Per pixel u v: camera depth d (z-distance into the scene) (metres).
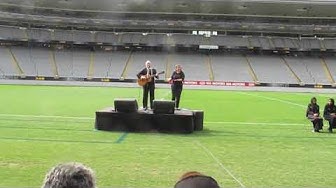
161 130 17.25
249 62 67.62
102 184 8.95
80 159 11.55
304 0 58.47
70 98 35.34
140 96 39.03
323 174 10.50
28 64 62.22
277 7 62.00
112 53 68.56
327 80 62.72
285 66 66.69
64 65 63.47
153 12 66.88
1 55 63.19
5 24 67.94
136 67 64.44
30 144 13.70
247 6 61.88
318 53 70.69
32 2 61.97
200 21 70.19
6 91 41.53
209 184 2.15
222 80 61.69
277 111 29.02
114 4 62.38
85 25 70.31
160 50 70.25
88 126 18.70
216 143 15.06
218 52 70.31
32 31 68.56
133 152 12.83
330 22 69.62
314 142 15.93
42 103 30.19
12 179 9.13
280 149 14.17
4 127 17.67
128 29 71.25
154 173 10.14
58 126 18.52
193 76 62.38
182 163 11.45
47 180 2.27
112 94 41.03
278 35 71.81
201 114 18.59
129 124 17.20
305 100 40.38
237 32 71.69
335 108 19.36
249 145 14.83
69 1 61.19
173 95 20.17
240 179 9.80
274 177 10.08
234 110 29.28
